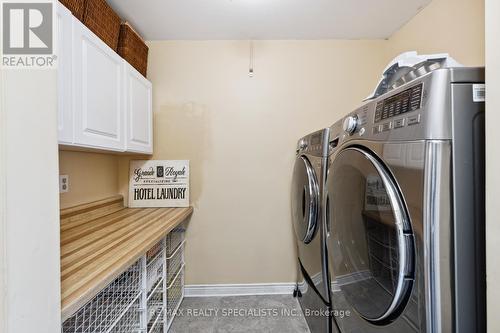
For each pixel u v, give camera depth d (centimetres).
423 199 67
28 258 53
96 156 192
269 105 226
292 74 226
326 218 135
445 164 66
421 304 68
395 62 97
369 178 89
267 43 226
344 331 116
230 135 226
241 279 228
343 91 227
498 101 60
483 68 67
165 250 172
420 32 187
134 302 130
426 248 67
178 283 213
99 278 84
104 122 146
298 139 226
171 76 224
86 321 105
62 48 112
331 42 227
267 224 227
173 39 222
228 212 227
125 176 224
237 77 225
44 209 57
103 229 147
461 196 66
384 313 83
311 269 166
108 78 150
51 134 59
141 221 168
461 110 66
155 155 224
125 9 181
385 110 85
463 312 66
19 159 52
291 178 227
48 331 57
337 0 173
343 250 112
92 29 145
